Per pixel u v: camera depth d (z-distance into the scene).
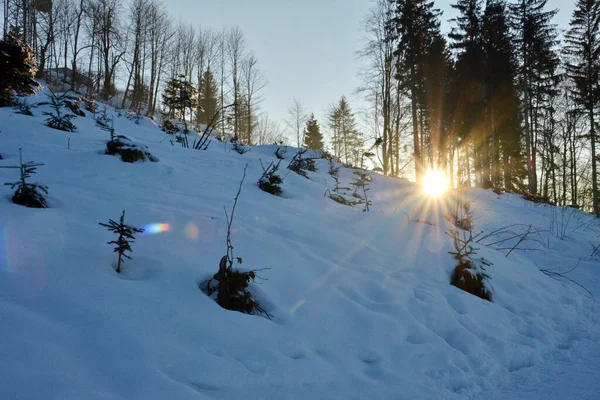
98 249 3.24
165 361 2.18
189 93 16.70
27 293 2.38
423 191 12.04
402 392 2.70
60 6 30.45
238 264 3.68
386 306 3.80
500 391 2.95
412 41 22.38
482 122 23.09
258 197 6.11
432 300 4.18
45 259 2.82
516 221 10.62
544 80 26.36
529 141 24.30
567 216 12.12
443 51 24.67
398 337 3.40
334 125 42.72
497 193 14.96
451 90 23.50
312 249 4.66
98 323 2.29
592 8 26.28
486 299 4.82
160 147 8.34
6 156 5.72
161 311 2.64
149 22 33.00
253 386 2.26
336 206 7.07
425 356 3.24
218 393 2.12
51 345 1.98
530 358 3.63
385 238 5.71
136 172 5.82
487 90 22.58
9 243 2.90
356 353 3.07
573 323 4.73
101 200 4.45
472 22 24.12
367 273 4.43
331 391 2.49
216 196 5.57
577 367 3.38
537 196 15.34
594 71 25.84
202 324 2.66
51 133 7.79
